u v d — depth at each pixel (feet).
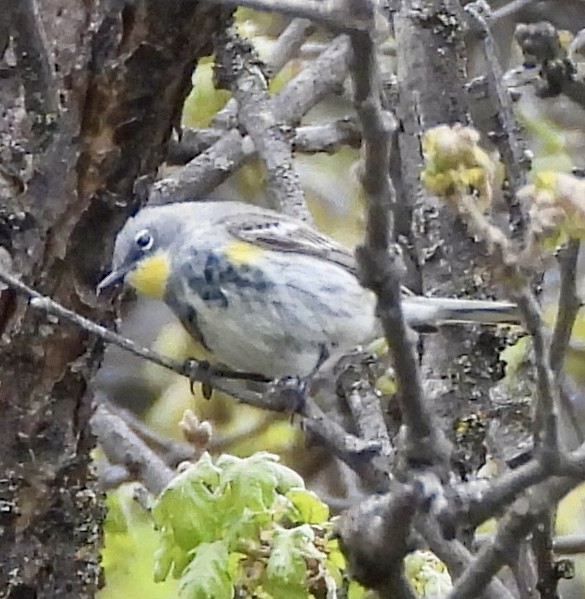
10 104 23.45
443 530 16.51
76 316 20.24
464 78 27.30
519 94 28.91
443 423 25.17
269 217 28.58
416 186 27.22
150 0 20.63
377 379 29.27
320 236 28.40
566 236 14.75
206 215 28.50
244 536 19.74
